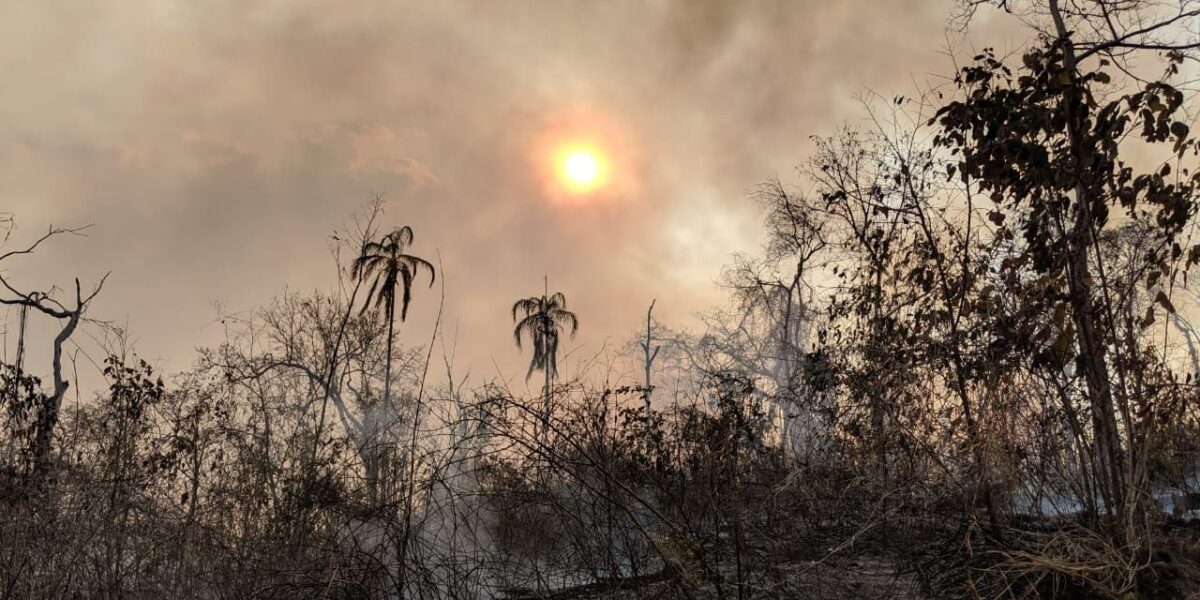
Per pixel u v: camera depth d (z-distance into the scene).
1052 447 6.80
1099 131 6.62
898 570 6.64
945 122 7.45
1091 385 6.46
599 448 6.98
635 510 7.31
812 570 6.72
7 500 7.42
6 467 7.86
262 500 7.69
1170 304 6.27
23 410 8.52
